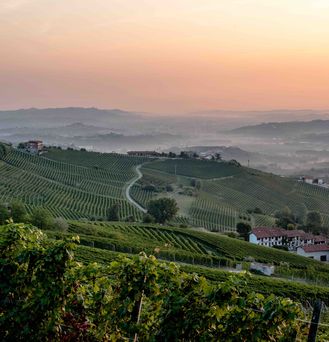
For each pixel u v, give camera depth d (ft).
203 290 28.04
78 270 31.01
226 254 226.99
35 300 30.73
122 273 29.73
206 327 27.63
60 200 397.39
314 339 24.93
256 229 334.44
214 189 558.56
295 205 557.33
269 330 26.22
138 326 29.09
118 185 513.86
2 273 31.35
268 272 188.96
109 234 229.04
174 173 617.62
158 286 29.12
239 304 26.86
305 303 128.57
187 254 194.90
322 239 337.52
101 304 30.55
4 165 481.46
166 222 346.74
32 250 31.17
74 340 30.66
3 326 31.14
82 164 594.24
